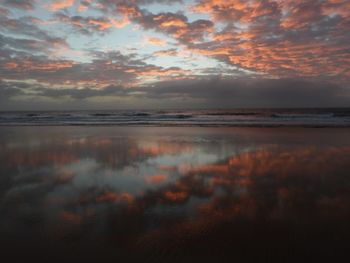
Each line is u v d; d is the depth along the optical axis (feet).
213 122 79.05
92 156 25.84
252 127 58.90
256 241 9.14
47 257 8.25
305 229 10.00
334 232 9.70
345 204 12.69
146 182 16.84
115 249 8.69
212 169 20.34
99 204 12.87
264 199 13.57
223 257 8.22
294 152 26.99
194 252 8.50
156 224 10.56
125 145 32.91
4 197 13.94
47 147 31.37
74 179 17.57
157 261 8.05
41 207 12.46
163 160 23.86
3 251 8.60
